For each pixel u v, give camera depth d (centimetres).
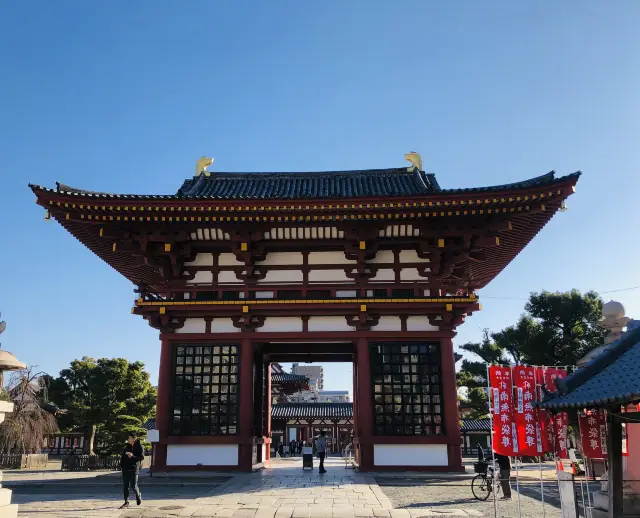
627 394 930
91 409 5369
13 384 4597
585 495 1764
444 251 2434
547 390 1167
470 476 2145
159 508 1577
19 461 4441
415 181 3033
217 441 2298
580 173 2127
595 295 4603
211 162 3244
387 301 2356
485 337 5066
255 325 2430
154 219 2331
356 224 2388
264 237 2473
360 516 1405
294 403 6644
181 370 2398
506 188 2186
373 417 2309
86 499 1802
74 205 2250
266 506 1524
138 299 2411
